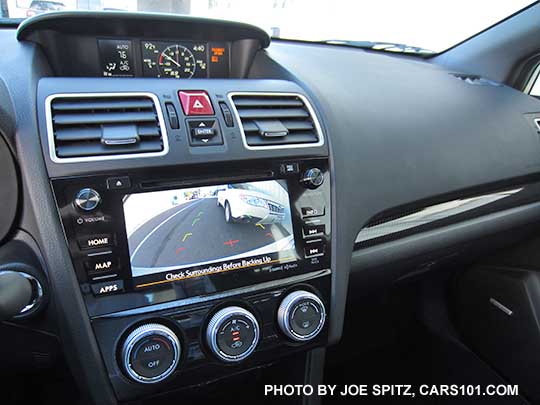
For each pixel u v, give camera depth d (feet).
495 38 5.04
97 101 2.52
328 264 2.89
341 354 5.44
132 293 2.38
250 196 2.65
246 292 2.63
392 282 4.63
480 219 4.04
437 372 5.23
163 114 2.53
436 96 4.17
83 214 2.28
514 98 4.60
